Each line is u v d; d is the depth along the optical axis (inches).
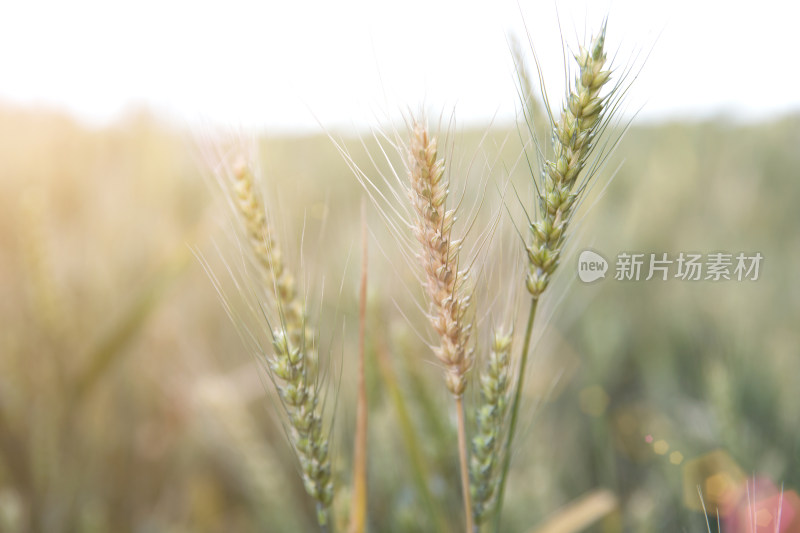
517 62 13.6
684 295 31.9
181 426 28.0
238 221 14.7
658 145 55.9
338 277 19.0
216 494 26.7
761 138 61.9
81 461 25.4
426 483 16.6
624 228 37.1
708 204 45.3
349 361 18.8
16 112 43.7
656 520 19.0
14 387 24.1
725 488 18.1
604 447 22.0
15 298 25.9
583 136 12.4
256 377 26.7
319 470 13.7
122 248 33.6
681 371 28.4
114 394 27.7
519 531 19.0
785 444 20.9
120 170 42.2
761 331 28.3
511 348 14.2
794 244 38.9
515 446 16.0
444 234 12.8
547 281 13.2
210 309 31.4
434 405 17.4
